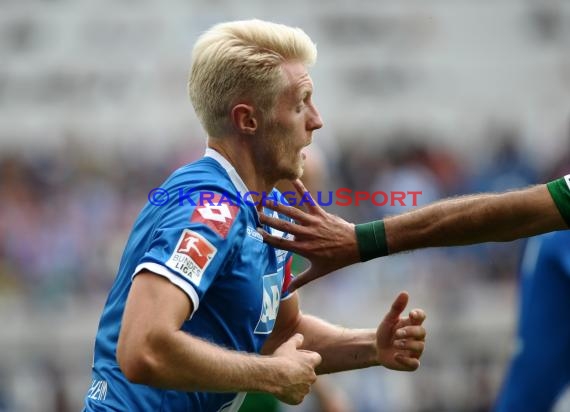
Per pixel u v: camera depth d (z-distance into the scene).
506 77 53.69
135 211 45.44
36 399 34.31
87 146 49.41
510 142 48.09
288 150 11.87
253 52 11.59
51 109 51.88
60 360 35.38
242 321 11.58
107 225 44.78
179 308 10.47
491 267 38.28
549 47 54.56
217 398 12.00
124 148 49.38
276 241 12.06
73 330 36.25
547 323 19.64
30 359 35.34
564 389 19.89
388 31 53.53
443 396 32.72
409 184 45.25
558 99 53.38
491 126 51.16
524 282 20.19
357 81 52.50
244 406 18.17
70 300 39.72
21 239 43.53
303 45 11.82
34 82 52.22
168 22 53.19
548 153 49.75
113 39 53.00
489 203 12.77
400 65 53.16
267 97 11.65
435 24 54.00
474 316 36.53
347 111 51.69
